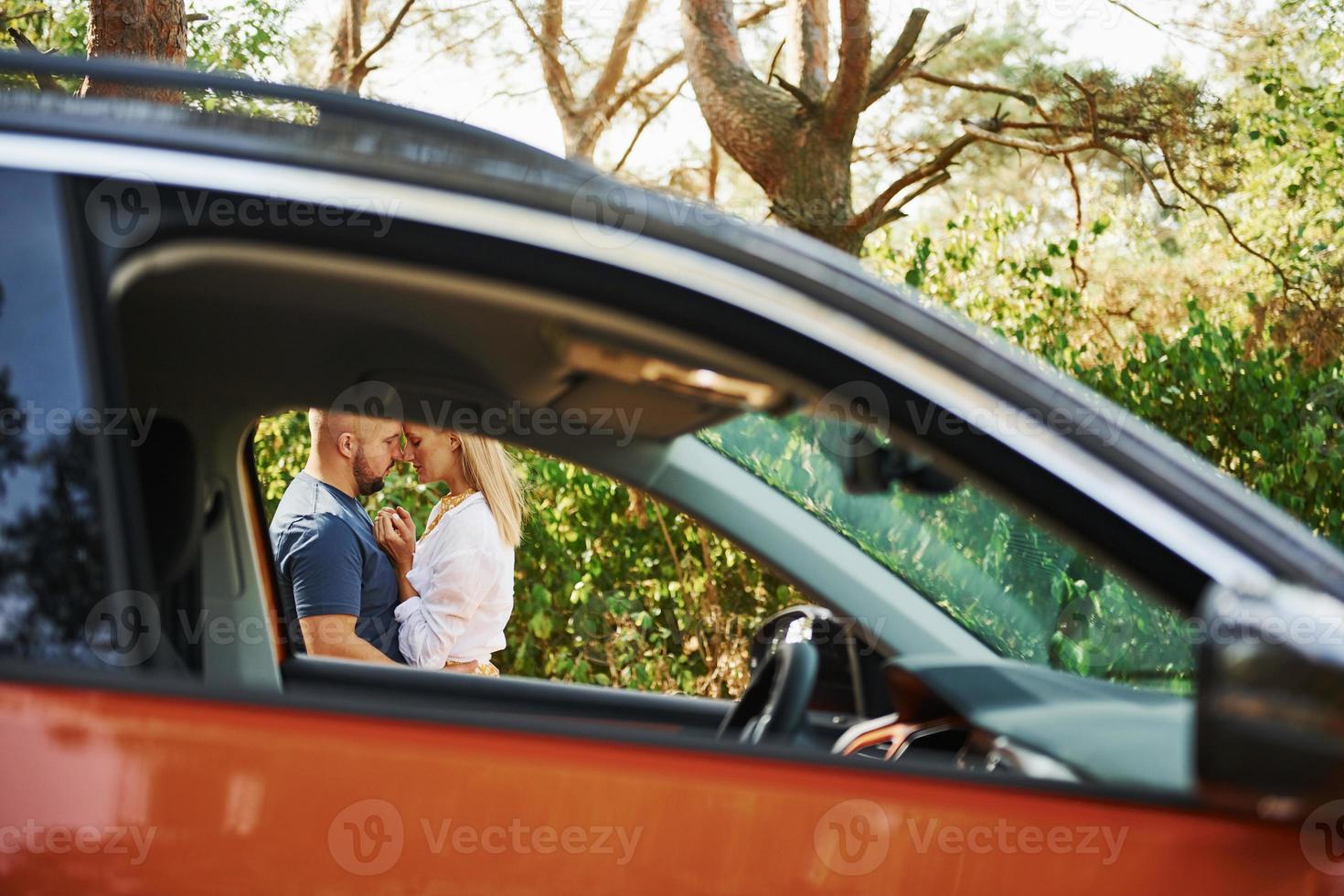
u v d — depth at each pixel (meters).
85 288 1.25
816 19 6.89
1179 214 9.52
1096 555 1.19
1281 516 1.20
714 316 1.22
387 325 1.53
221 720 1.13
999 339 1.27
